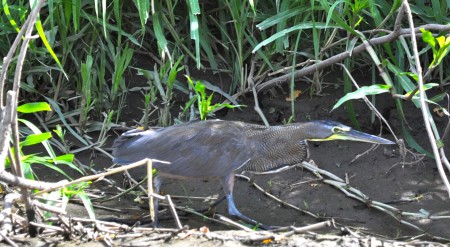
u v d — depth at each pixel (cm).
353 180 1159
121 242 848
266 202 1113
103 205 1080
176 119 1191
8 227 856
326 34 1231
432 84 1059
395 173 1168
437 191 1130
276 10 1270
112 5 1251
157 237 855
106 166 1170
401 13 1121
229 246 833
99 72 1234
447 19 1222
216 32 1311
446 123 1234
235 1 1215
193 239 853
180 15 1290
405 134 1202
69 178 1105
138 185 1072
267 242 841
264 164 1082
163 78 1254
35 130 978
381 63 1165
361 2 1134
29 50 1211
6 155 823
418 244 866
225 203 1111
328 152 1213
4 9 1097
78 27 1214
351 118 1222
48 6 1200
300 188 1138
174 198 1116
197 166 1048
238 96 1266
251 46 1270
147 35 1296
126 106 1262
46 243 847
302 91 1283
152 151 1041
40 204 859
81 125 1214
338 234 986
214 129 1064
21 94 1238
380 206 1088
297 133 1085
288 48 1273
